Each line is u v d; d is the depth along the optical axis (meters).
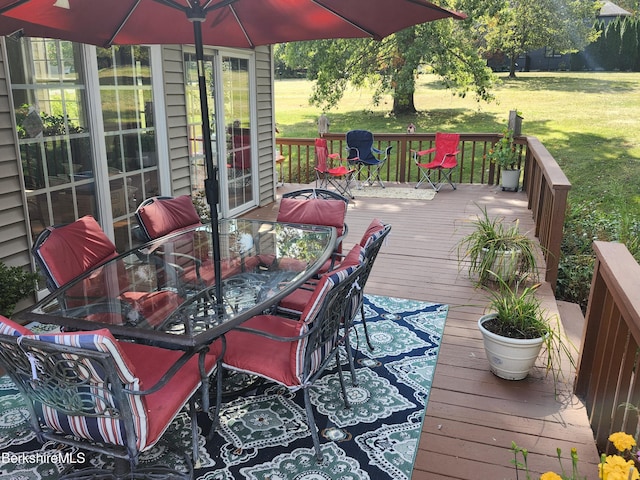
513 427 2.42
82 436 1.84
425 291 4.09
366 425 2.46
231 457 2.25
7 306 3.11
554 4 15.50
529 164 7.48
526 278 4.12
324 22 2.79
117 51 4.42
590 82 18.75
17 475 2.14
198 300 2.40
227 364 2.31
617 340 2.16
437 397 2.67
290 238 3.39
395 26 2.58
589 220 6.16
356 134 8.20
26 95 3.66
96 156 4.29
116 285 2.61
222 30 3.11
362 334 3.37
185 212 3.85
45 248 2.66
